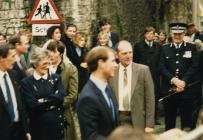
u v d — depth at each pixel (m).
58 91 8.78
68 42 12.57
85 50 12.84
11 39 9.42
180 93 11.70
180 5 21.86
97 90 6.57
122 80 8.32
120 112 8.33
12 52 8.23
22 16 16.30
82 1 16.89
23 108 8.48
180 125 13.23
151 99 8.35
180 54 11.72
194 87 11.79
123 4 19.02
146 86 8.34
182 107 11.83
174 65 11.70
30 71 9.33
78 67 12.50
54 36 11.82
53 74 8.83
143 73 8.34
